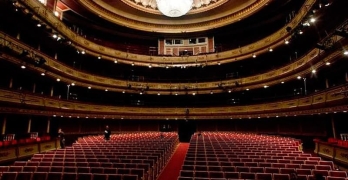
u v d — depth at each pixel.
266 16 21.64
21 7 13.07
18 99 13.27
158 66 25.47
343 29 10.00
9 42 12.63
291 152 9.66
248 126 24.00
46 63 15.88
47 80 17.92
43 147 13.60
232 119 25.19
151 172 7.59
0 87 12.09
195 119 26.00
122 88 23.88
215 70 26.48
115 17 23.41
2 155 10.41
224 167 6.94
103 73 25.20
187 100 27.70
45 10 15.38
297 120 19.09
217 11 23.88
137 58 24.98
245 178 6.18
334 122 15.14
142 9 23.80
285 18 21.64
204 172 6.37
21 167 6.85
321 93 13.44
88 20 22.44
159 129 26.58
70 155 8.96
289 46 18.88
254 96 24.66
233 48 26.14
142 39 27.41
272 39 19.77
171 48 27.41
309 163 7.69
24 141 12.75
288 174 6.06
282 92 22.28
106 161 8.13
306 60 15.33
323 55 12.87
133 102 27.11
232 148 10.77
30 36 16.78
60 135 15.62
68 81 18.58
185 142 25.67
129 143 12.94
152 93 25.48
